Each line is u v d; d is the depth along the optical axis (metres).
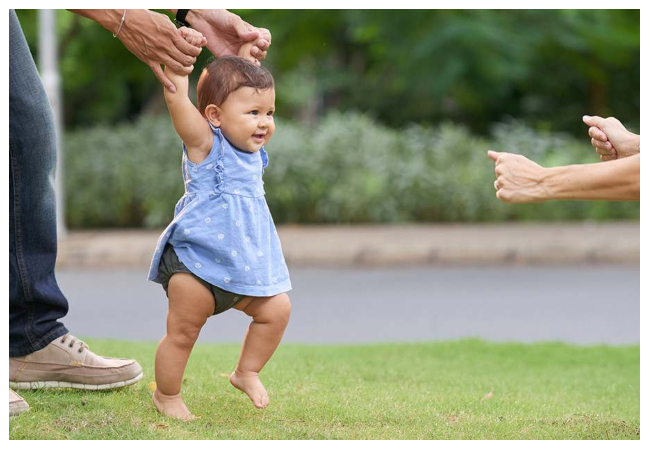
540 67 38.44
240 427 6.73
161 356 6.73
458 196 28.70
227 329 14.47
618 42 34.94
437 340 12.71
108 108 39.16
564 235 24.47
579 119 39.62
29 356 7.63
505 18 33.31
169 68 6.57
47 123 7.35
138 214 30.11
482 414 7.57
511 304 16.72
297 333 14.12
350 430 6.80
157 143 30.03
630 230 25.48
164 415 6.88
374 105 40.28
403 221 28.86
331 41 37.69
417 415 7.39
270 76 6.84
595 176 5.88
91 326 14.68
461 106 39.78
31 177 7.34
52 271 7.64
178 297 6.60
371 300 17.19
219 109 6.70
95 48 34.47
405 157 29.84
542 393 9.04
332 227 27.83
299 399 7.79
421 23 32.62
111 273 21.38
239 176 6.70
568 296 17.55
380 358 11.02
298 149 29.11
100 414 6.86
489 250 22.34
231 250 6.56
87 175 29.78
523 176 6.07
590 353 11.98
